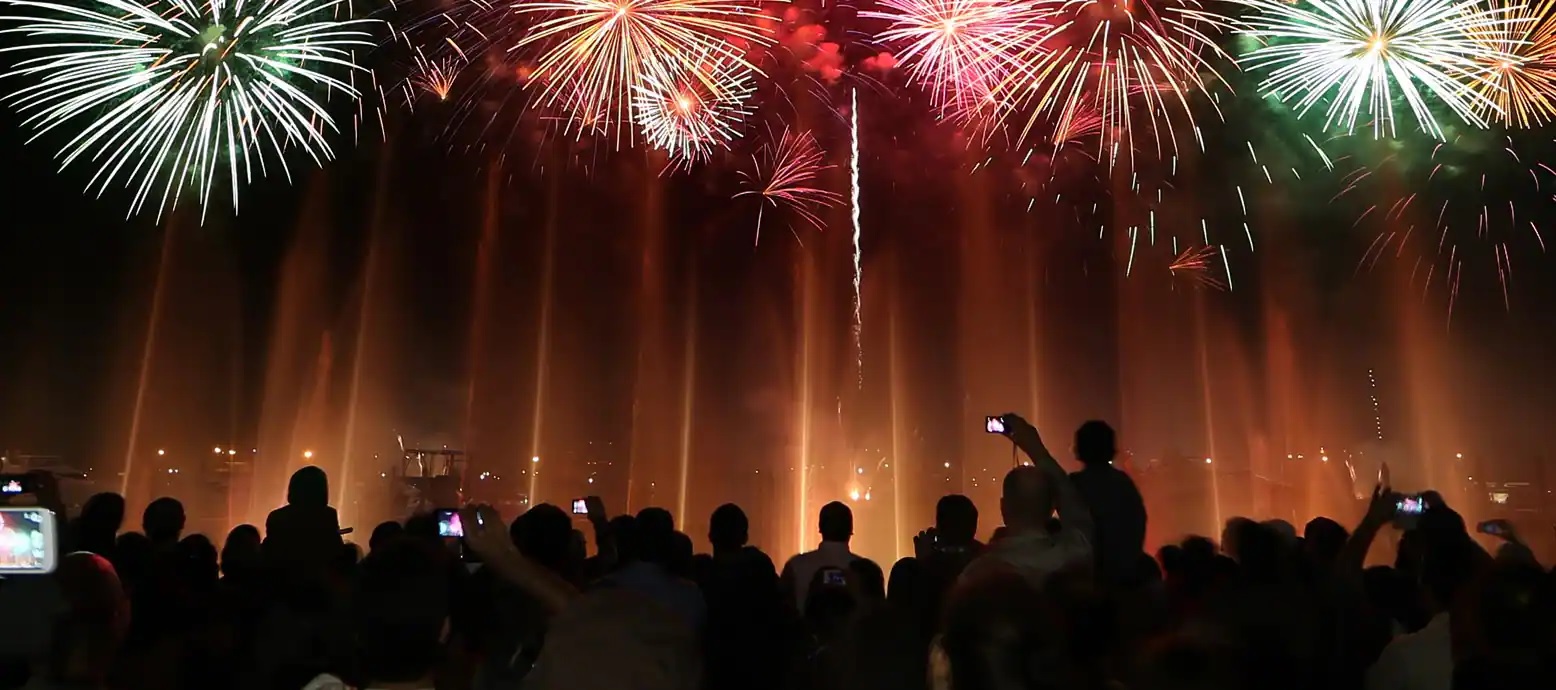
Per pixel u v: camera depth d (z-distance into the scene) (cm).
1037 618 329
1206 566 649
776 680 550
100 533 691
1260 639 421
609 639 437
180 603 523
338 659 475
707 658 541
